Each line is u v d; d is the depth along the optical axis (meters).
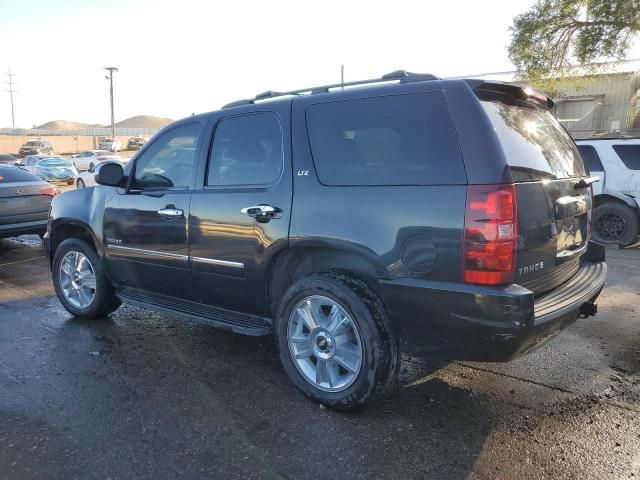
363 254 3.24
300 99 3.72
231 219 3.89
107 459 2.95
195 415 3.42
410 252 3.07
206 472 2.83
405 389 3.78
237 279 3.93
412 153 3.15
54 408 3.51
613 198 9.24
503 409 3.49
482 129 2.96
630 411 3.46
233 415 3.42
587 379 3.94
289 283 3.86
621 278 6.96
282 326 3.64
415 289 3.04
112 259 4.92
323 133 3.55
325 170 3.49
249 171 3.92
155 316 5.52
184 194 4.25
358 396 3.29
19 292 6.58
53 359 4.35
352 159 3.39
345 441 3.11
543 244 3.19
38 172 25.05
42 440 3.13
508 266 2.86
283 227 3.60
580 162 4.08
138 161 4.76
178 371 4.10
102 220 4.95
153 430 3.24
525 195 2.99
